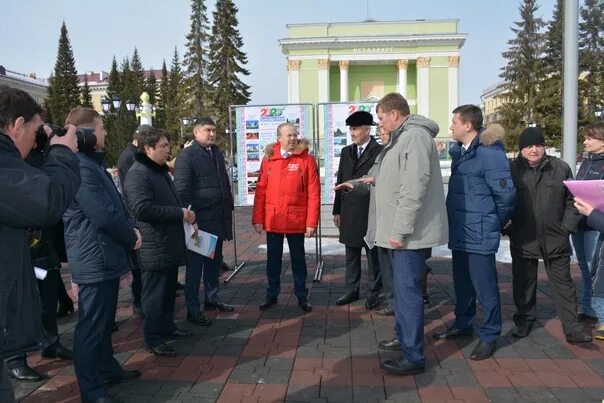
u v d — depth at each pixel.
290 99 44.41
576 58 7.27
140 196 3.85
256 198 5.49
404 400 3.38
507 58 42.97
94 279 3.21
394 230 3.62
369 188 5.40
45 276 3.83
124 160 5.59
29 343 2.04
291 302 5.72
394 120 3.82
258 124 7.57
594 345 4.33
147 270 4.04
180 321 5.11
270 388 3.58
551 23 41.84
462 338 4.54
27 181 1.93
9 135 2.07
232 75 45.66
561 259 4.37
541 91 40.00
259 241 10.20
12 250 1.95
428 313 5.29
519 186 4.42
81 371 3.24
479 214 4.00
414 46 43.19
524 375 3.75
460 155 4.20
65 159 2.22
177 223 4.10
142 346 4.44
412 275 3.74
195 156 5.20
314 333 4.70
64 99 60.16
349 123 5.54
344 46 43.53
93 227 3.22
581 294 5.76
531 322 4.57
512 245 4.52
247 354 4.21
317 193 5.31
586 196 3.28
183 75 50.84
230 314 5.31
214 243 4.64
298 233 5.34
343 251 8.66
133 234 3.41
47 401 3.46
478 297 4.11
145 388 3.60
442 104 43.16
